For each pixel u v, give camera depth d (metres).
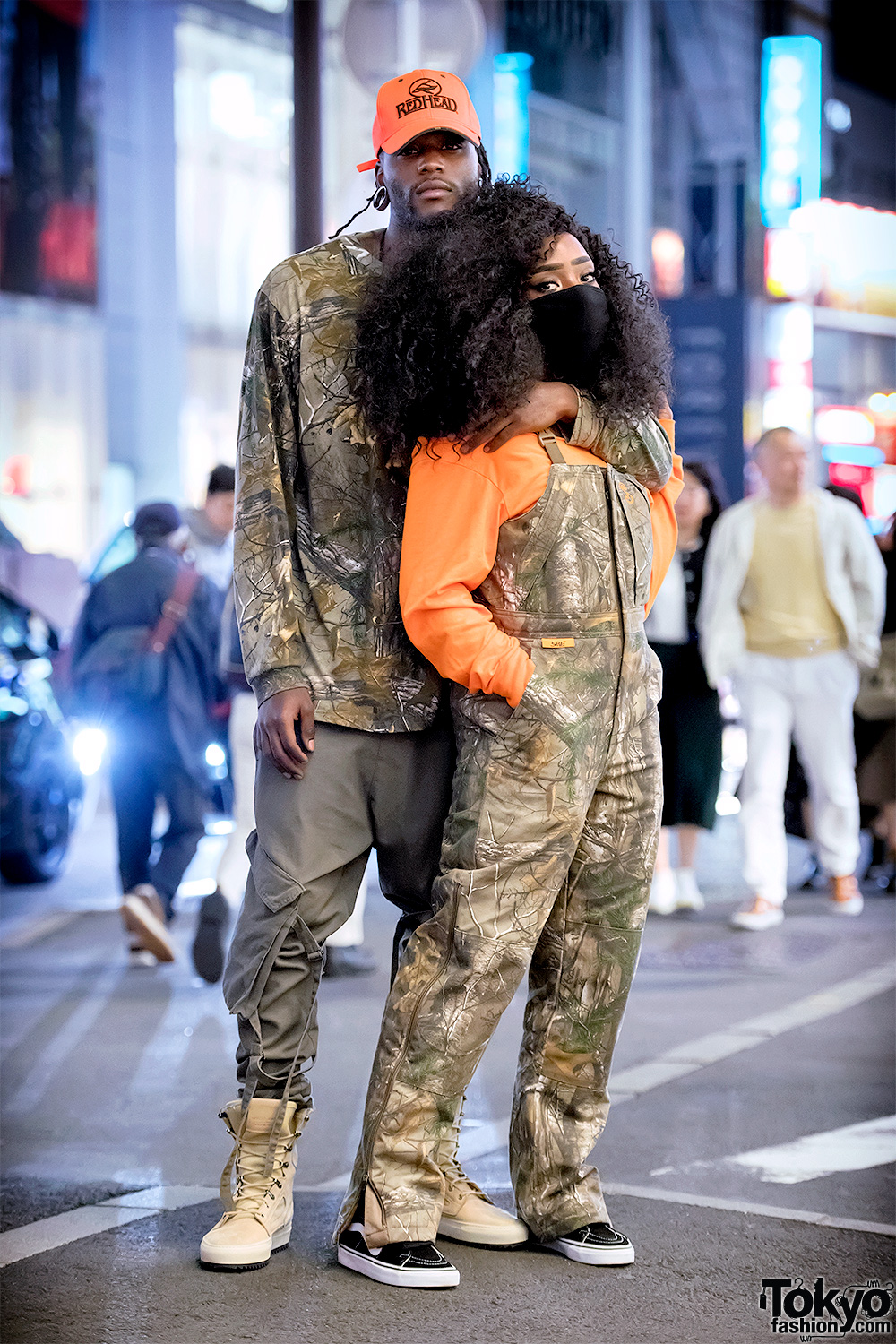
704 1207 3.51
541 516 2.95
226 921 5.90
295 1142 3.26
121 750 6.46
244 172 20.05
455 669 2.94
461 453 2.95
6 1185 3.73
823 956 6.57
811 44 20.17
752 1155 3.95
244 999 3.13
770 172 20.33
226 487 7.04
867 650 7.29
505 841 2.99
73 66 17.64
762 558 7.17
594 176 21.64
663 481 3.15
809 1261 3.17
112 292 18.58
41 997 5.88
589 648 2.99
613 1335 2.80
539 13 20.44
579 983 3.15
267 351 3.16
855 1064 4.86
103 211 18.31
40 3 17.14
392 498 3.12
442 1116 3.09
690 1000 5.77
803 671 7.22
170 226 18.88
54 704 8.66
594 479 3.00
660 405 3.10
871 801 8.19
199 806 6.55
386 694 3.13
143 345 18.83
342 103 9.35
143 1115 4.39
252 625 3.14
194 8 19.00
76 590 8.84
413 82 3.16
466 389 2.89
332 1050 5.01
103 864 9.34
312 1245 3.27
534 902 3.02
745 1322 2.86
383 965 6.39
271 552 3.15
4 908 7.85
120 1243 3.28
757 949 6.71
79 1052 5.09
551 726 2.96
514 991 3.06
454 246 2.95
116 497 18.47
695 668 7.33
